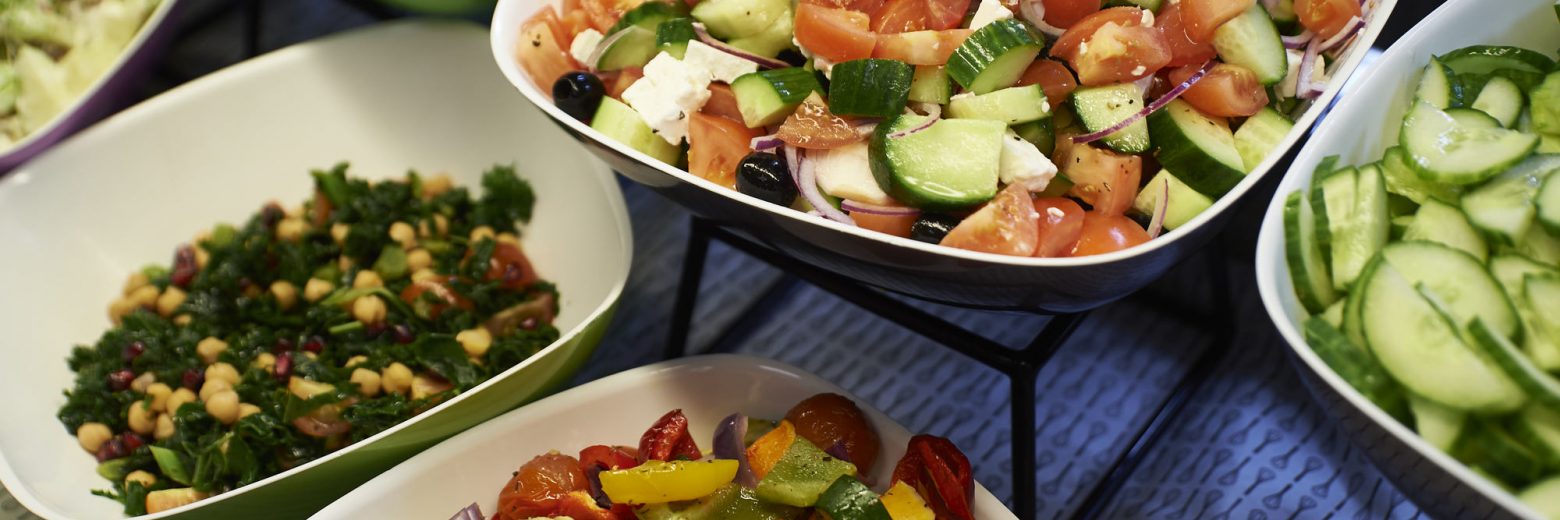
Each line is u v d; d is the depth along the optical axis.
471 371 0.86
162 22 0.95
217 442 0.84
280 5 1.13
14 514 0.89
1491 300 0.67
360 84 0.97
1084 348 0.94
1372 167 0.70
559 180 0.94
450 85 0.97
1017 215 0.70
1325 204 0.70
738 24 0.77
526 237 0.95
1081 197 0.74
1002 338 0.94
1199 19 0.74
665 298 0.98
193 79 1.10
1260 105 0.74
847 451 0.77
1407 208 0.72
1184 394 0.89
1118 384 0.92
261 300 0.91
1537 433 0.64
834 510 0.73
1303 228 0.69
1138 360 0.93
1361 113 0.72
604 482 0.76
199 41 1.13
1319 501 0.85
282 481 0.78
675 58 0.78
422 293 0.89
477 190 0.97
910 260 0.70
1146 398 0.91
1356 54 0.74
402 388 0.86
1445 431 0.65
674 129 0.77
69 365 0.90
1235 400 0.90
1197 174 0.73
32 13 0.94
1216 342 0.92
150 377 0.88
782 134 0.74
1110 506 0.86
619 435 0.82
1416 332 0.66
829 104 0.74
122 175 0.94
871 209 0.73
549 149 0.94
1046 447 0.89
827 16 0.75
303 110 0.97
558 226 0.94
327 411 0.83
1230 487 0.86
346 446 0.84
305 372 0.86
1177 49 0.75
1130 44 0.72
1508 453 0.65
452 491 0.79
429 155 0.98
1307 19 0.75
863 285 0.82
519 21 0.83
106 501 0.84
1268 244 0.68
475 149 0.97
